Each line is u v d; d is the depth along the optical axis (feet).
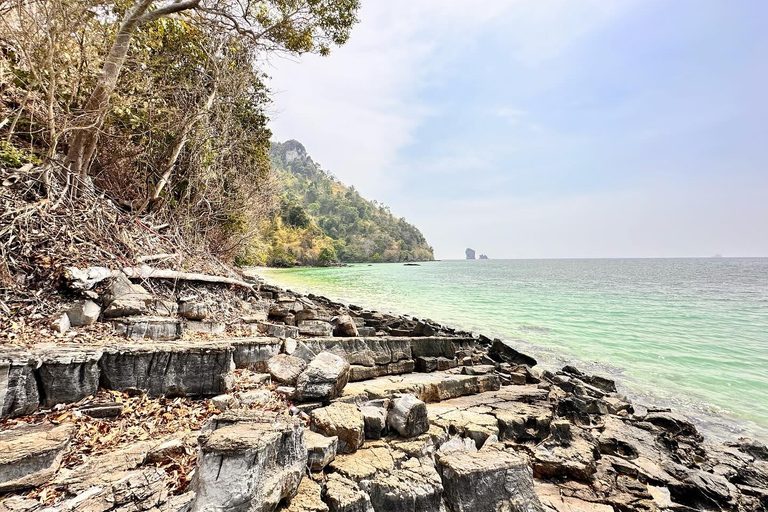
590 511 10.97
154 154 28.25
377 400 14.24
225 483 6.95
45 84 17.39
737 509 13.62
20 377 9.36
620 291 103.19
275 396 13.28
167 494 7.45
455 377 18.57
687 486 13.99
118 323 13.79
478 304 71.67
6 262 12.92
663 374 32.24
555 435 15.24
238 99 35.68
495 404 16.78
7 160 16.08
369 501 8.82
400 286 108.17
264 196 45.60
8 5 16.05
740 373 32.63
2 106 17.28
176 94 28.27
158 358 11.65
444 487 9.77
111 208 20.83
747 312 66.39
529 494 10.00
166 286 19.69
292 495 8.25
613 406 22.72
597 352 38.86
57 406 9.81
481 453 10.80
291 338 17.90
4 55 17.17
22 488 7.06
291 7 29.94
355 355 18.78
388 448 11.17
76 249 16.05
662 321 56.54
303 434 9.27
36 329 11.89
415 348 21.43
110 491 7.24
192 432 10.11
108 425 9.77
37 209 15.39
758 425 23.12
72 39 19.03
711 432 22.25
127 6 21.61
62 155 20.34
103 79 19.48
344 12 30.89
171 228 27.48
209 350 12.40
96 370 10.70
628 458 15.75
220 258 38.73
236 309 22.99
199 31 30.22
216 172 33.91
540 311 63.82
